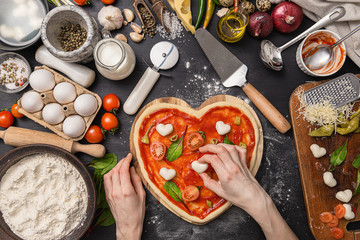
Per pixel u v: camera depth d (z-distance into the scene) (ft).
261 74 4.46
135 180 4.14
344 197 4.13
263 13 4.10
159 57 4.30
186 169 4.25
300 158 4.26
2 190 3.91
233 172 3.53
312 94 4.24
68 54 3.81
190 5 4.36
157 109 4.21
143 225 4.36
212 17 4.42
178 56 4.40
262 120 4.44
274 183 4.42
